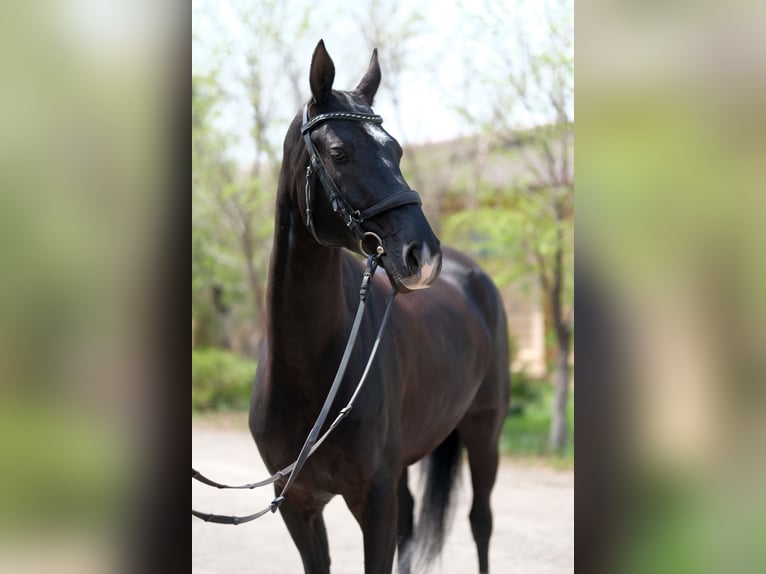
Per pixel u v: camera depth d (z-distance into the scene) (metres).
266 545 5.05
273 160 9.92
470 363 3.71
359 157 2.45
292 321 2.66
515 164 8.17
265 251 10.78
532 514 5.56
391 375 2.89
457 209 9.95
